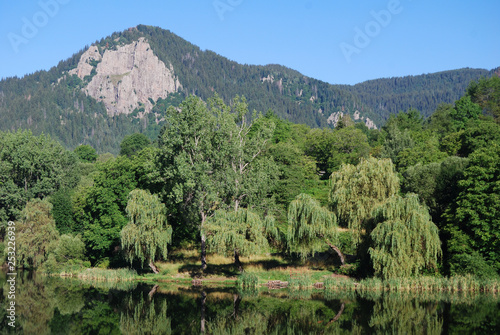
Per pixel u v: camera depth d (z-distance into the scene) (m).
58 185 94.31
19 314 43.41
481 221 51.06
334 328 37.81
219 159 63.09
